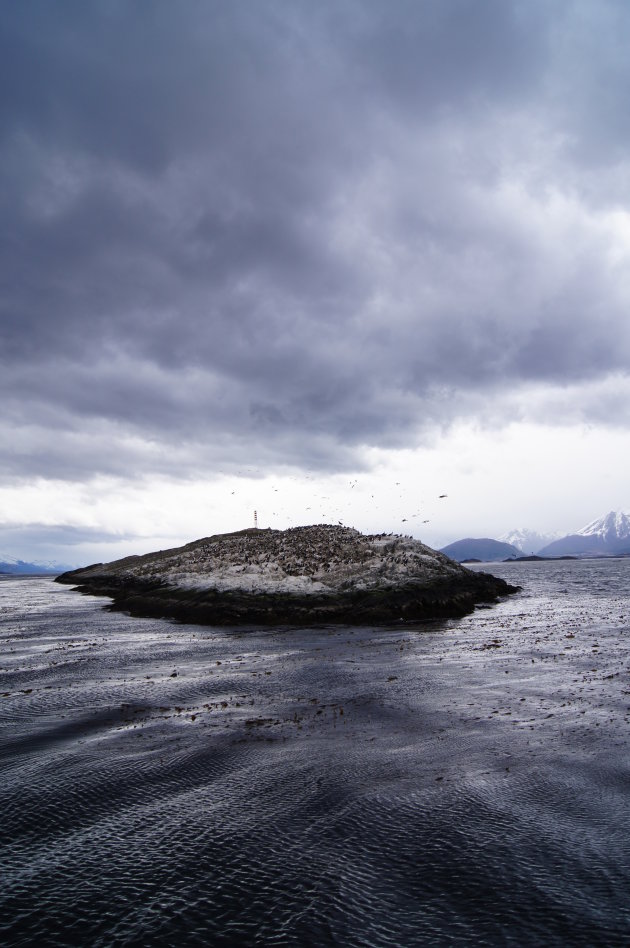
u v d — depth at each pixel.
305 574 47.84
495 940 7.17
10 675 23.83
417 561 49.22
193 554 70.62
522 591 70.00
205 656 27.84
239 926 7.60
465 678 21.31
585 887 8.19
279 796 11.47
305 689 20.31
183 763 13.35
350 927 7.51
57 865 9.19
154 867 9.04
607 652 25.80
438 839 9.64
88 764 13.41
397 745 14.25
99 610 52.97
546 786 11.61
